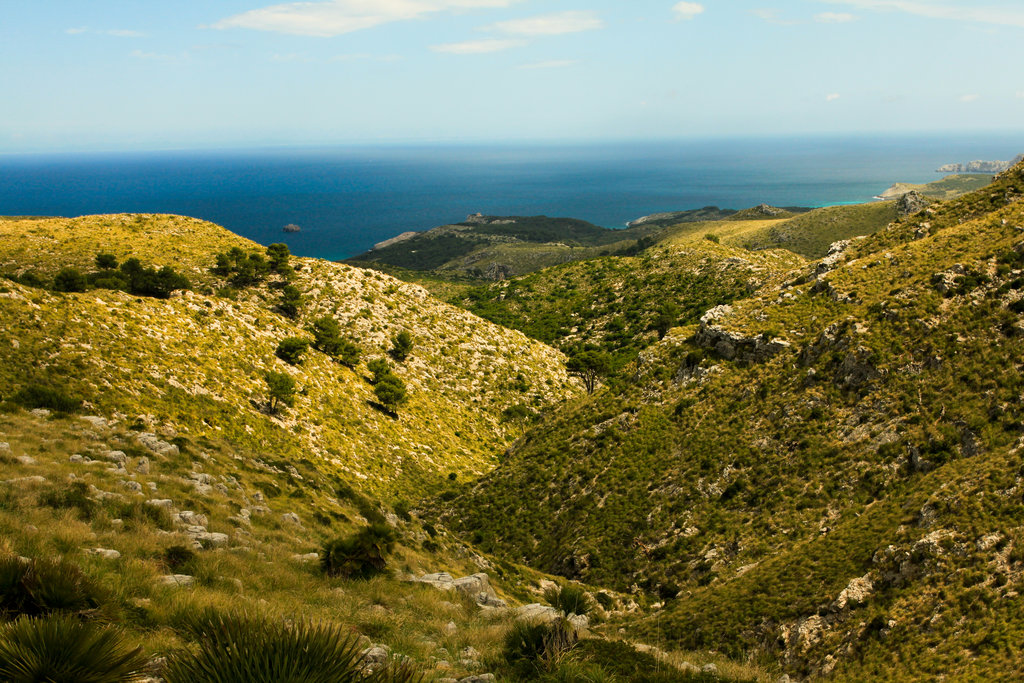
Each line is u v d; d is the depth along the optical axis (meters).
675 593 34.78
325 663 5.85
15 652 6.15
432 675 11.29
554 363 112.31
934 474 30.39
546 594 30.83
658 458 47.22
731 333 53.78
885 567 23.61
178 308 66.56
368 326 97.44
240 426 53.50
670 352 59.22
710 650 24.98
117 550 14.04
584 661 12.80
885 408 38.81
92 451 22.47
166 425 45.78
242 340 68.75
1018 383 34.84
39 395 33.09
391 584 18.97
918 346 40.88
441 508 56.81
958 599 19.94
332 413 68.31
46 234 115.56
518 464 57.38
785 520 35.41
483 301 171.50
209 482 24.75
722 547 36.16
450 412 88.38
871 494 34.22
